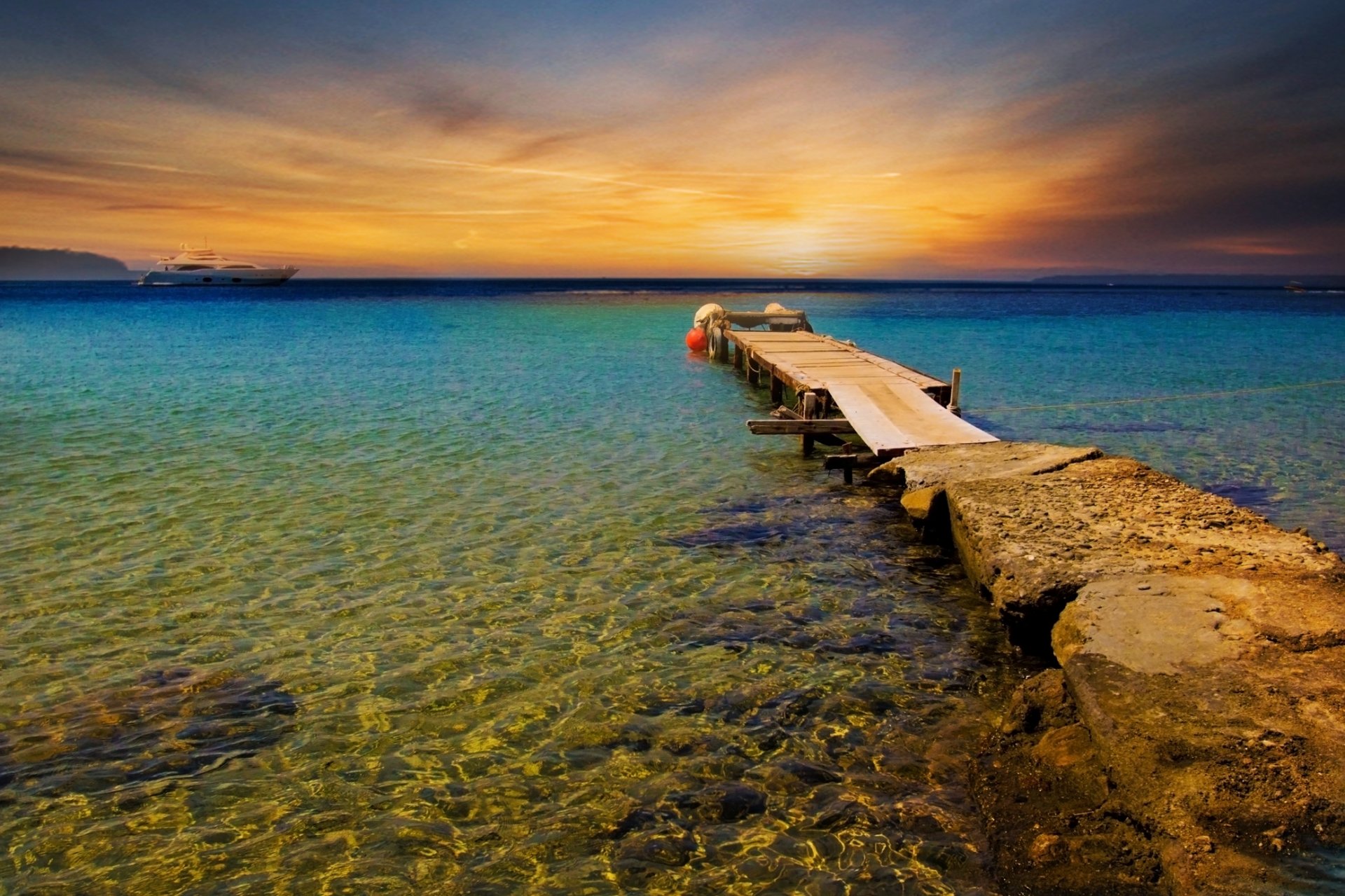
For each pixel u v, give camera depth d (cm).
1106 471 986
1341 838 370
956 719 594
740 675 672
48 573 916
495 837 475
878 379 1822
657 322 5656
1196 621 555
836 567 929
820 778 522
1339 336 4291
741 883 430
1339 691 461
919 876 426
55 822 491
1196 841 379
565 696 640
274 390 2342
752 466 1432
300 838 477
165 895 432
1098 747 461
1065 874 401
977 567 786
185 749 571
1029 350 3609
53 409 1986
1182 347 3703
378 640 748
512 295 11925
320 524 1091
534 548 998
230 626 779
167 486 1283
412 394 2266
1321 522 1111
